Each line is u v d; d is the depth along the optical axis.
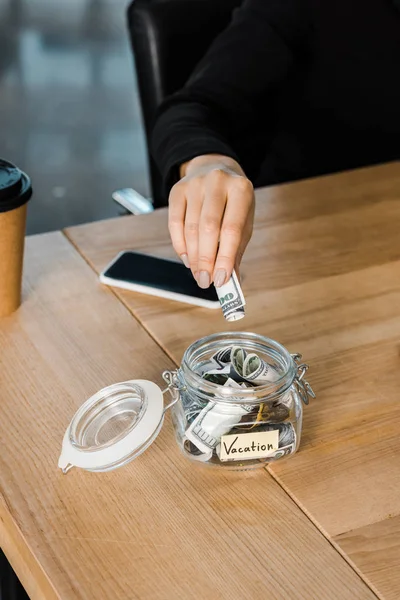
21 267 1.00
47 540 0.71
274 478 0.78
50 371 0.91
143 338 0.97
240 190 0.92
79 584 0.67
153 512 0.74
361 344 0.97
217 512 0.74
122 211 1.47
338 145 1.74
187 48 1.55
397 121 1.74
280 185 1.33
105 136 3.61
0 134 3.54
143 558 0.69
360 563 0.69
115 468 0.75
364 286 1.08
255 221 1.22
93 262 1.12
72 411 0.85
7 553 0.75
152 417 0.75
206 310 1.03
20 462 0.79
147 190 3.18
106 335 0.98
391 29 1.68
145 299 1.05
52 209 3.01
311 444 0.82
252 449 0.76
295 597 0.66
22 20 4.95
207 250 0.88
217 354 0.79
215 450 0.76
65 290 1.06
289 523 0.73
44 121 3.70
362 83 1.70
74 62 4.40
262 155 1.71
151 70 1.54
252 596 0.66
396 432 0.84
